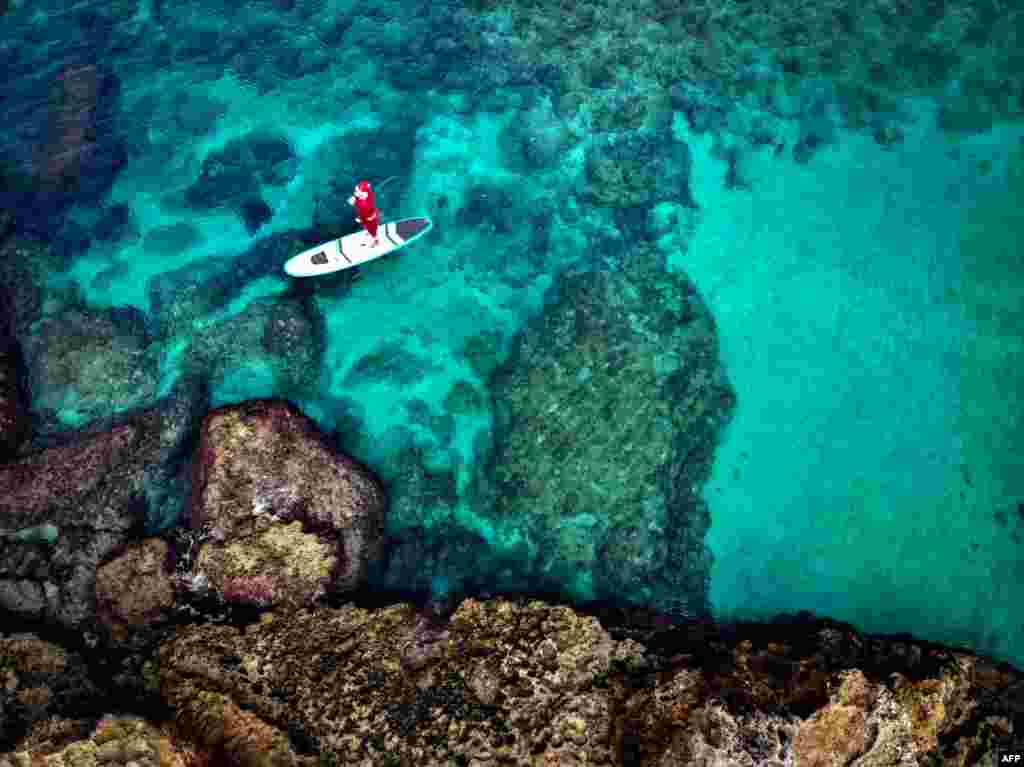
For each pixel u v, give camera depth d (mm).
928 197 15250
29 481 12398
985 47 16641
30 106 16156
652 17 16734
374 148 15812
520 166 15609
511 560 12531
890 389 13789
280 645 10602
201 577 11273
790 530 12867
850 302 14430
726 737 8945
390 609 11062
